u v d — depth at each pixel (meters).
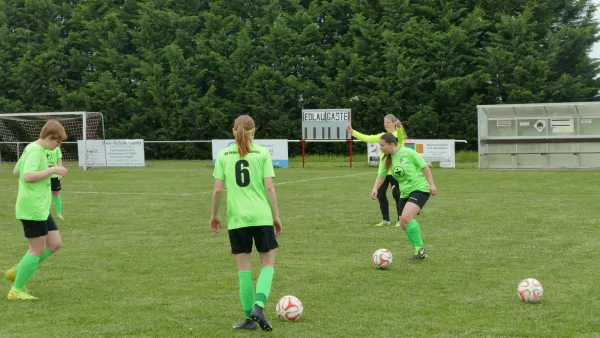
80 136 38.75
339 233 11.05
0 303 6.62
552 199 15.62
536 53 39.22
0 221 12.93
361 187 19.75
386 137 8.77
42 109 43.09
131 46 45.59
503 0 41.31
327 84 40.56
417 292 6.90
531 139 27.61
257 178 5.64
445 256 8.89
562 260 8.51
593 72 40.38
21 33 44.47
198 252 9.46
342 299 6.64
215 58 42.59
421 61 39.88
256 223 5.58
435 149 28.77
